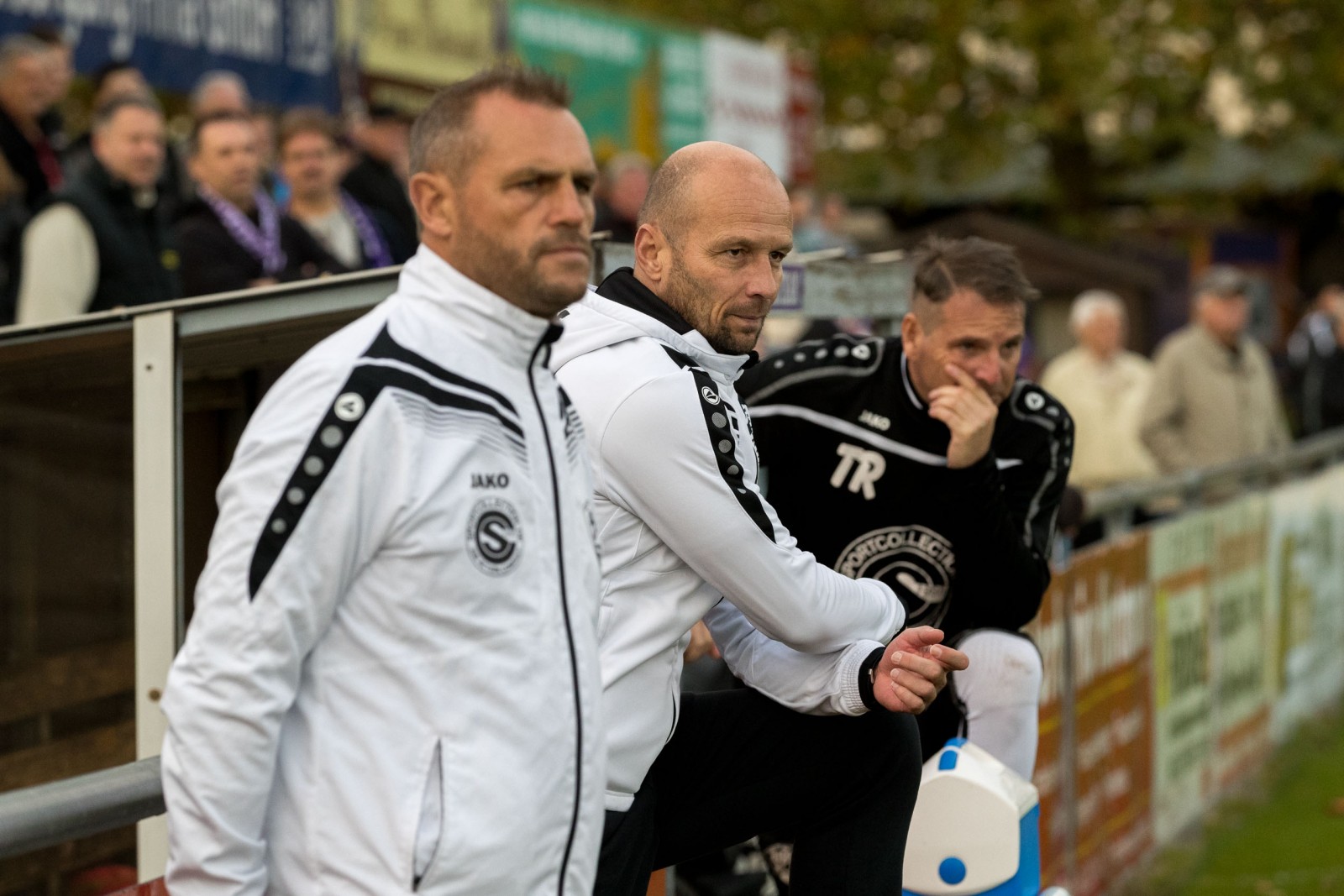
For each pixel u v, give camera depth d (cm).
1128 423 1315
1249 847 867
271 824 279
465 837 272
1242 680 1012
